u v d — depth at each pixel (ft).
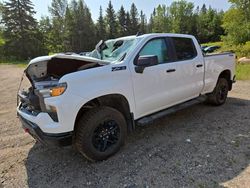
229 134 13.76
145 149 12.44
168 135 14.03
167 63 13.97
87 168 11.03
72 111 10.19
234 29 105.60
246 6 105.81
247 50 79.36
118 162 11.35
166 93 13.96
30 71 12.96
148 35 13.43
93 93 10.66
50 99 10.06
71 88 10.12
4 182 10.25
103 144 11.41
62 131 10.12
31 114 11.21
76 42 208.64
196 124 15.55
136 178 10.05
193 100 16.40
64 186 9.83
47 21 207.31
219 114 17.28
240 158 11.08
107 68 11.27
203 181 9.53
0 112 20.67
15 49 155.02
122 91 11.69
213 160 11.02
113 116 11.47
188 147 12.41
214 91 18.45
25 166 11.47
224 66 18.78
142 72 12.45
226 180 9.54
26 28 158.71
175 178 9.85
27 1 158.20
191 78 15.60
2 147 13.52
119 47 13.61
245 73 35.40
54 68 13.14
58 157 12.19
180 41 15.29
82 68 11.58
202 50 17.21
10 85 36.24
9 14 154.30
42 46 170.19
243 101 20.65
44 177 10.53
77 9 219.41
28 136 14.98
